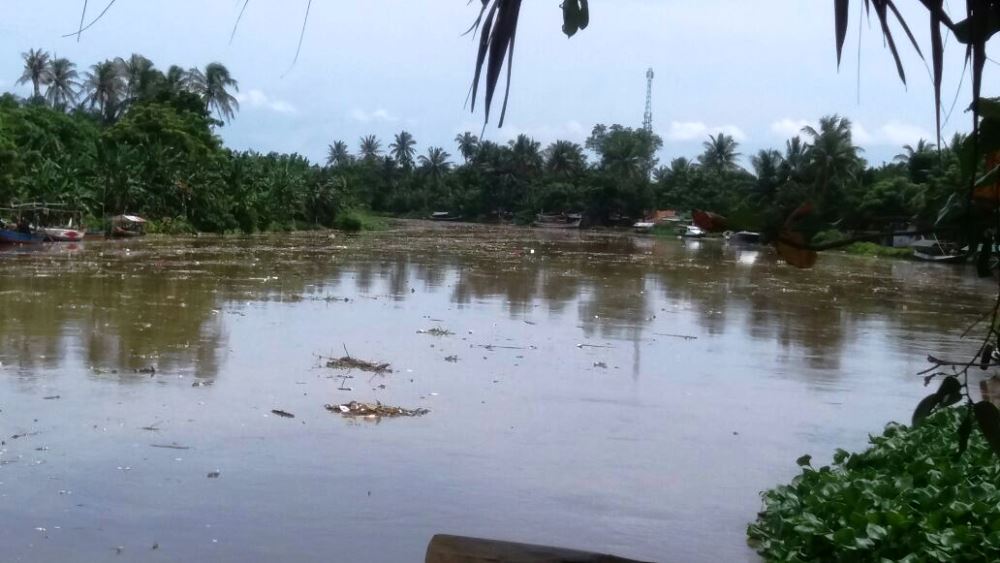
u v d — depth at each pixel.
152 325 15.95
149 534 6.69
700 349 16.30
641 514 7.56
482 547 2.29
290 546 6.59
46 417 9.57
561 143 93.62
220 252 36.38
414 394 11.56
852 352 16.72
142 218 46.16
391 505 7.52
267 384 11.68
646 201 81.62
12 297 18.92
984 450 7.32
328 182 66.88
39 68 69.31
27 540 6.47
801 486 7.29
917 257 47.00
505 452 9.16
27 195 40.31
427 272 30.30
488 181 94.62
